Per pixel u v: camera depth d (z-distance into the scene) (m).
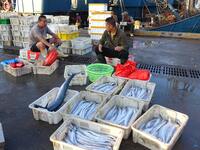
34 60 4.62
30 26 5.90
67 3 10.98
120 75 3.52
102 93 2.95
